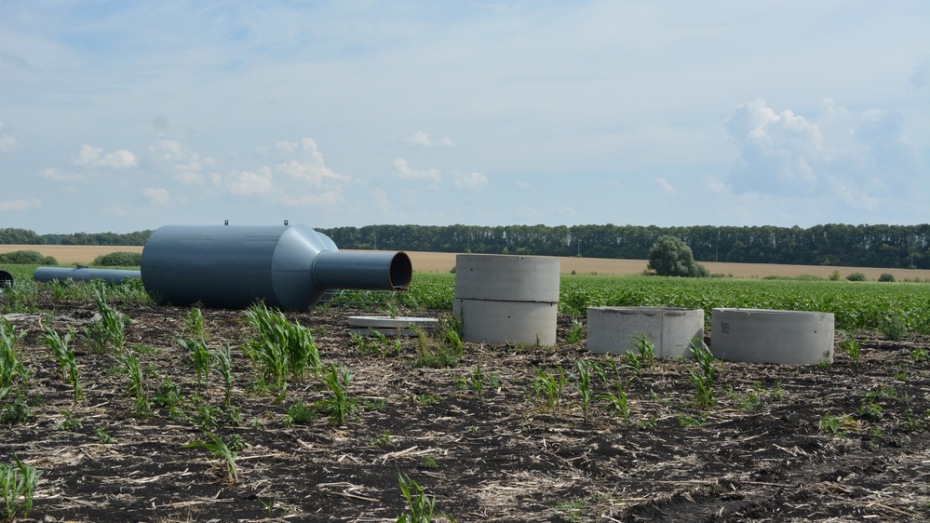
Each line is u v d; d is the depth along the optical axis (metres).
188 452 6.95
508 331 15.21
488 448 7.41
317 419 8.39
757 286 58.62
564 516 5.57
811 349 13.80
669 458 7.24
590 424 8.48
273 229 21.31
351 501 5.78
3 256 72.44
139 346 13.26
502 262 15.17
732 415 9.18
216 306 21.77
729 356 14.12
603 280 65.25
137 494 5.79
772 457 7.33
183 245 21.62
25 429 7.66
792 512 5.78
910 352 15.95
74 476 6.18
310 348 10.61
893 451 7.70
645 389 10.82
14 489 5.33
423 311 24.23
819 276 98.06
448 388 10.42
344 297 25.06
